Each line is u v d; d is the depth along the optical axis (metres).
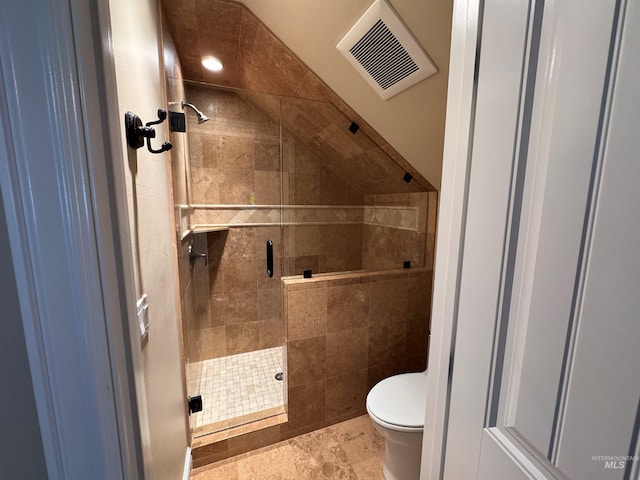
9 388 0.37
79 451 0.39
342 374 1.78
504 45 0.43
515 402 0.44
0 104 0.31
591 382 0.33
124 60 0.68
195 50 1.56
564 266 0.36
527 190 0.41
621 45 0.29
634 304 0.29
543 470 0.40
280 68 1.58
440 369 0.64
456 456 0.58
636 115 0.28
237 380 2.07
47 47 0.31
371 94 1.45
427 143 1.63
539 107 0.39
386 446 1.38
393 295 1.88
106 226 0.38
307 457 1.52
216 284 2.29
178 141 1.53
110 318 0.38
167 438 0.97
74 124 0.33
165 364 0.99
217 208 2.22
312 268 2.40
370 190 2.40
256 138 2.25
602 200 0.31
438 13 1.07
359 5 1.06
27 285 0.35
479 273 0.50
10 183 0.33
